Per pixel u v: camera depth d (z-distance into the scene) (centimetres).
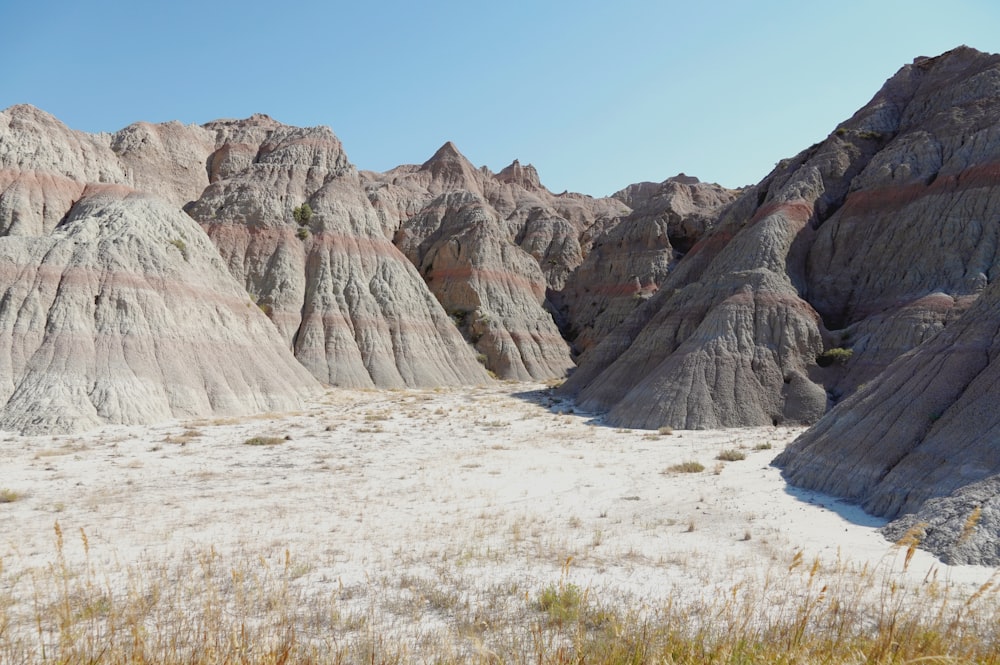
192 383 4491
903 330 4178
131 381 4084
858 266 5091
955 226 4659
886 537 1616
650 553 1459
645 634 786
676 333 5122
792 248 5316
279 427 4031
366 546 1508
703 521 1775
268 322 6144
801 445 2553
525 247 11906
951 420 1962
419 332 7769
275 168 8306
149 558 1383
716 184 12281
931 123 5562
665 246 9669
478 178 14575
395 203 11488
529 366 8644
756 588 1153
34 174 5869
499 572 1301
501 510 1930
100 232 5025
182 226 5912
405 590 1181
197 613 980
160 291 4859
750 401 4081
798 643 694
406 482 2380
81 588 1134
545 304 10219
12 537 1562
